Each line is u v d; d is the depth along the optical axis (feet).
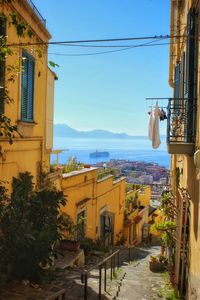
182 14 40.45
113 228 71.82
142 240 97.96
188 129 27.37
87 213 56.54
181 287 31.37
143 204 107.96
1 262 24.70
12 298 23.44
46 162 41.60
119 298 30.30
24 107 33.94
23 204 27.91
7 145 30.53
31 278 26.68
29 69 34.94
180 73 37.55
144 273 43.27
